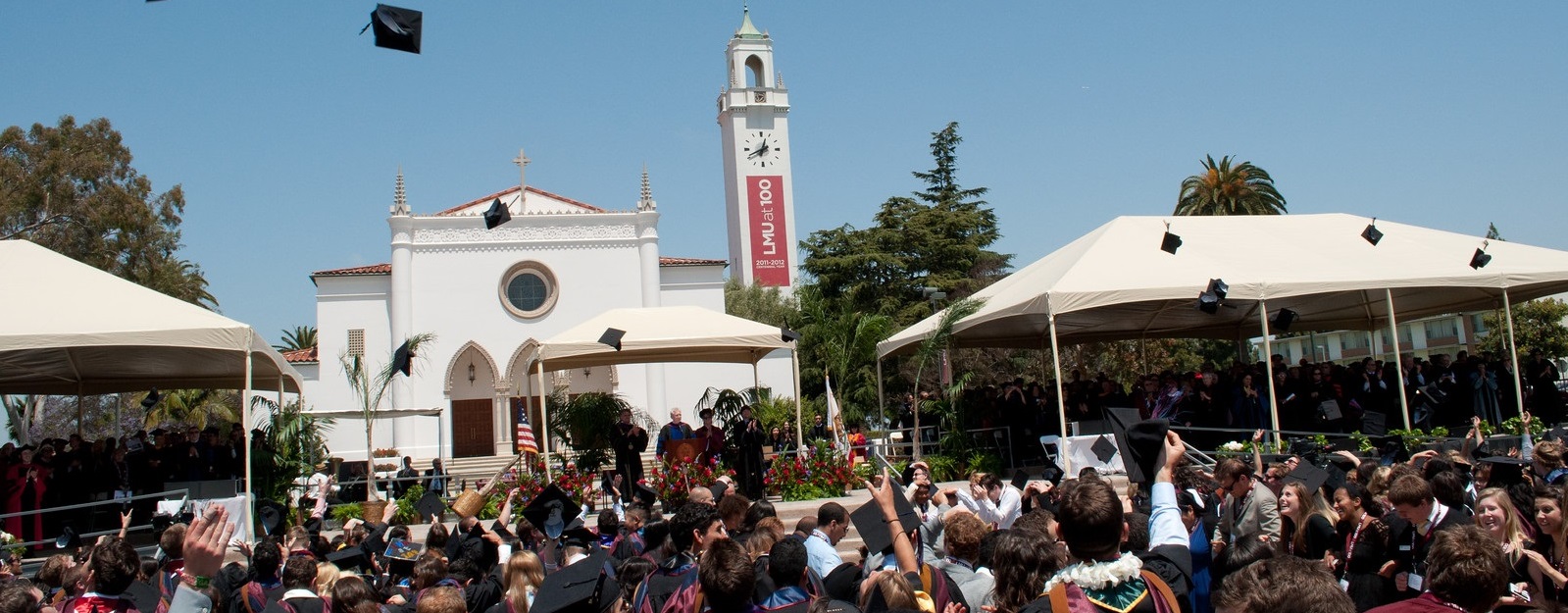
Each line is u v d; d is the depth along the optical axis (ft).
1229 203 172.35
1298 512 23.50
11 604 18.98
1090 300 59.00
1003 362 172.76
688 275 145.79
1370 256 66.23
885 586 17.42
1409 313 85.66
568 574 23.97
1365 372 65.62
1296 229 71.82
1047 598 14.32
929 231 193.77
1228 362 181.16
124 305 53.36
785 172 246.88
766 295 186.50
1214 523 25.99
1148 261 63.05
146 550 49.67
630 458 60.39
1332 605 11.66
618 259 139.95
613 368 136.87
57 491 56.18
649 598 22.56
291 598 23.67
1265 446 55.42
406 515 64.13
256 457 61.11
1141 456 17.31
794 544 18.49
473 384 136.36
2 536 47.39
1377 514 21.74
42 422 155.53
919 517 22.16
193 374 75.51
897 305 186.80
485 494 35.37
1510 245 70.18
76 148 136.98
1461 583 13.30
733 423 68.18
